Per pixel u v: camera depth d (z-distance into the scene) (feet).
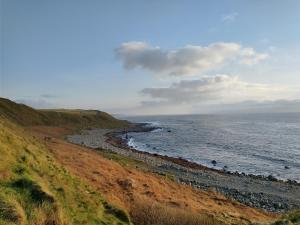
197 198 133.39
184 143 423.64
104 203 68.33
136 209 85.10
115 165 156.76
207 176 201.16
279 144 405.39
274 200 151.02
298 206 142.61
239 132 609.42
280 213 131.44
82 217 54.54
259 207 138.92
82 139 386.52
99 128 620.08
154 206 89.40
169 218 83.41
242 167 256.52
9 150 66.64
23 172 57.26
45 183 58.75
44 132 374.02
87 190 73.92
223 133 587.68
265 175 225.35
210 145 401.29
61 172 77.66
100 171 128.98
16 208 42.78
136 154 287.28
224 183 182.50
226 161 285.02
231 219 101.55
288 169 247.50
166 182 153.69
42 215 45.98
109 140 415.44
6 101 501.97
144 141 445.78
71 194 62.34
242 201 145.89
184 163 254.27
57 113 616.39
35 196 49.80
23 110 512.22
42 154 86.99
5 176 51.49
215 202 132.26
